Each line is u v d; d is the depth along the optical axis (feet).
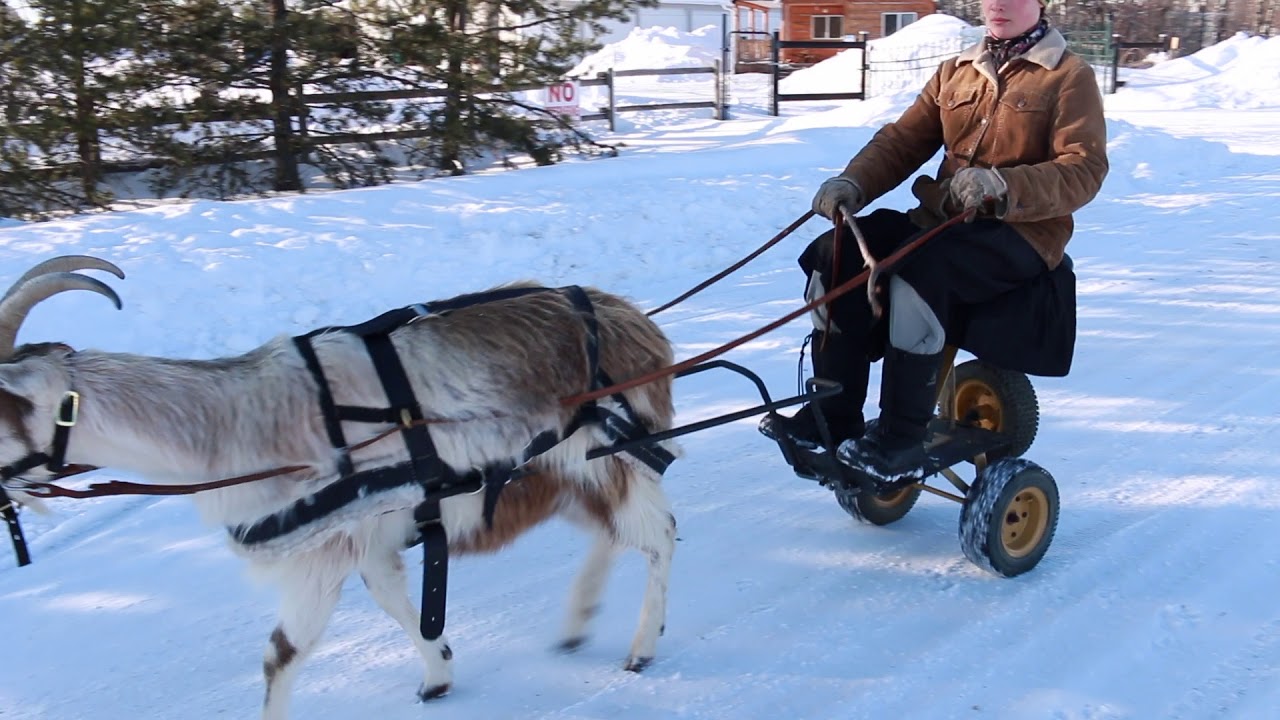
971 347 14.23
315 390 11.34
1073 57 13.91
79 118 39.75
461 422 11.85
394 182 46.78
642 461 13.25
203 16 40.83
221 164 44.21
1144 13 131.34
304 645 11.64
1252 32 135.54
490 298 12.87
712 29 137.80
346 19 44.55
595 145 51.49
